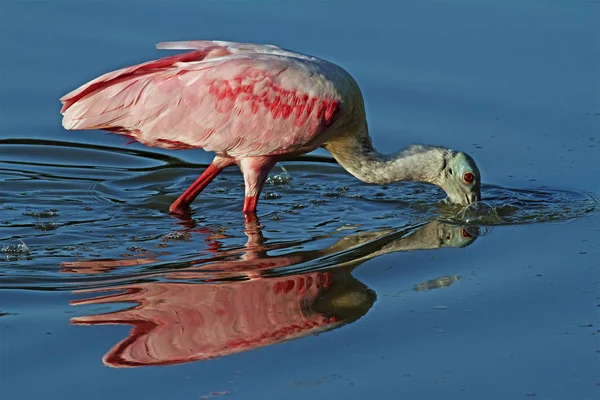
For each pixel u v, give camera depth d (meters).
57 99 18.03
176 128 13.87
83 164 16.86
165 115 13.77
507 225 14.45
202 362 10.05
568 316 11.24
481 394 9.59
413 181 15.90
